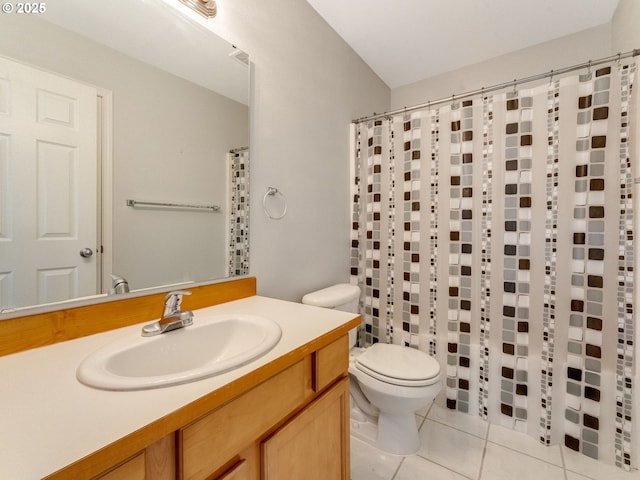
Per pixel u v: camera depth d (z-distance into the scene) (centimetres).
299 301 162
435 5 163
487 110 160
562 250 143
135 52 98
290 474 79
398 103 251
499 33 185
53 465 39
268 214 143
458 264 168
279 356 71
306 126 164
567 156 141
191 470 55
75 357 72
